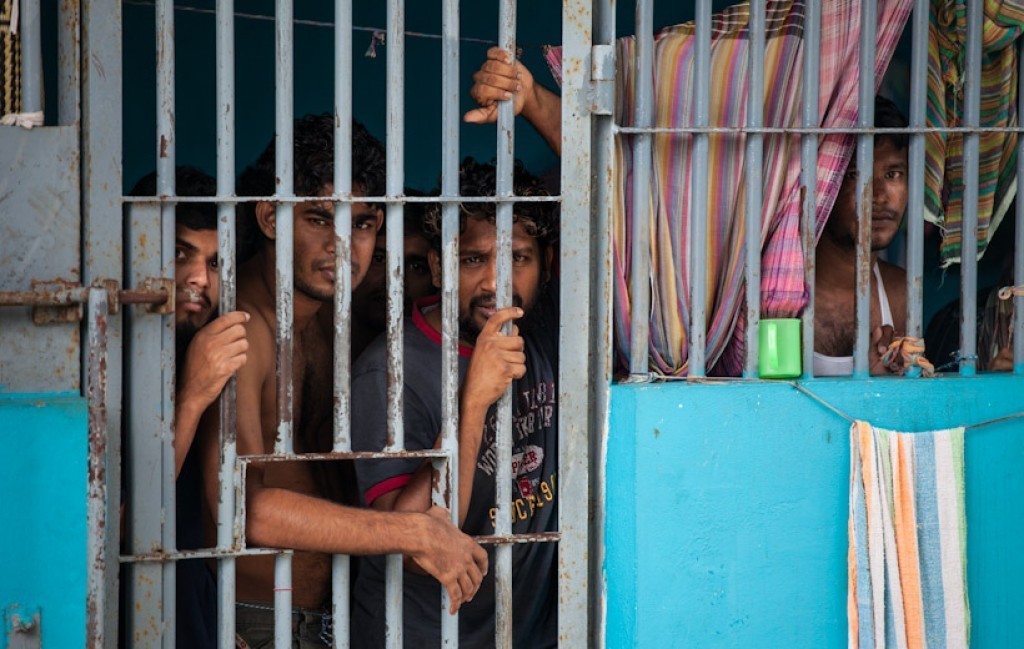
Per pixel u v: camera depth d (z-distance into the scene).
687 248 2.83
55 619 2.35
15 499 2.32
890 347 2.94
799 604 2.79
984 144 3.09
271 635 3.16
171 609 2.55
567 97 2.67
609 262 2.72
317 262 3.02
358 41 4.15
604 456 2.76
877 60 2.88
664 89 2.81
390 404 2.64
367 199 2.58
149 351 2.51
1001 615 2.92
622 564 2.71
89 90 2.44
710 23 2.74
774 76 2.85
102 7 2.44
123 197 2.47
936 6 3.08
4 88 2.41
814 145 2.79
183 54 3.98
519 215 3.03
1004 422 2.90
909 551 2.76
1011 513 2.92
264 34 4.04
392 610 2.66
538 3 4.30
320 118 3.08
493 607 3.09
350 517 2.60
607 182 2.71
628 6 4.34
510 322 2.75
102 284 2.38
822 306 3.45
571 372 2.71
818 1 2.76
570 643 2.75
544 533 2.73
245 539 2.58
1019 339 2.95
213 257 2.91
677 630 2.70
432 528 2.63
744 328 2.80
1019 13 2.88
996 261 4.19
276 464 3.25
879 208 3.45
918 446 2.77
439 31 4.22
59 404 2.33
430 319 3.10
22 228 2.41
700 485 2.70
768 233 2.87
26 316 2.40
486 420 3.06
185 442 2.55
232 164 2.53
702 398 2.69
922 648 2.77
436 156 4.27
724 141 2.82
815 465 2.78
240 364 2.53
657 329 2.86
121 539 2.70
